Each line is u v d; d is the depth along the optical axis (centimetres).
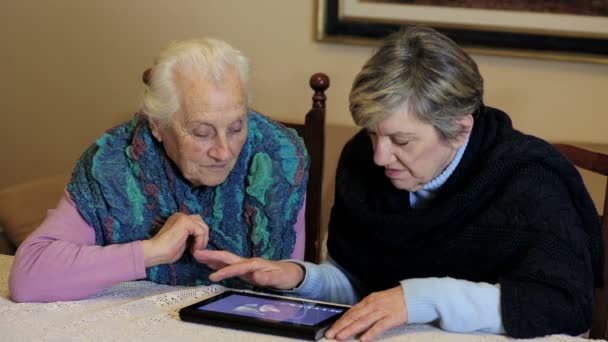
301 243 175
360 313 130
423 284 133
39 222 244
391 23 270
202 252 151
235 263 148
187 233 152
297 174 170
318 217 209
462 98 135
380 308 131
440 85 133
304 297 159
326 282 162
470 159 151
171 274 163
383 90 133
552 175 147
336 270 167
